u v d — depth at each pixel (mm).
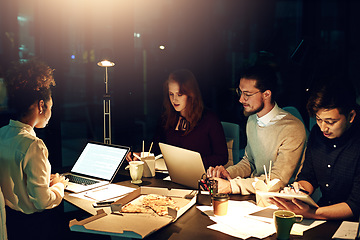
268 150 2268
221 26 5258
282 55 4598
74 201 2010
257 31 5227
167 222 1653
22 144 1869
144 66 4934
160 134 2982
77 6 3949
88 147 2629
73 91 8656
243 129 3998
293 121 2199
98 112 6672
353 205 1705
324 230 1600
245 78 2180
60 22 3520
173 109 2873
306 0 4488
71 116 8523
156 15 4617
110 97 2967
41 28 3469
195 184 2150
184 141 2805
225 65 5379
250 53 5336
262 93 2180
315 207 1711
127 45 3879
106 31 4457
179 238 1527
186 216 1775
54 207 2076
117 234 1534
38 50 3521
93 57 4578
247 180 2111
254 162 2445
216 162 2650
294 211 1709
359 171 1781
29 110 1942
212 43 5215
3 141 1931
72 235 2164
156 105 5473
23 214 1938
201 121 2773
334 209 1701
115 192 2139
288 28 4668
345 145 1833
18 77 1910
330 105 1683
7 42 3568
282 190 1941
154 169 2467
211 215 1772
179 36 4906
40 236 1969
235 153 3008
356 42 5305
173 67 4945
